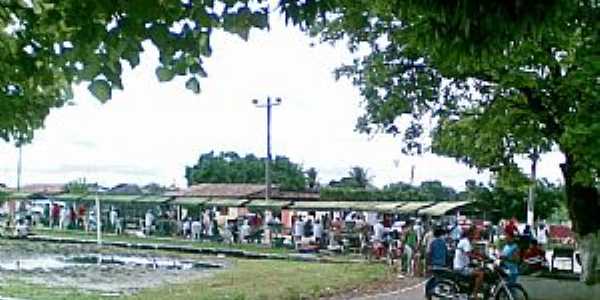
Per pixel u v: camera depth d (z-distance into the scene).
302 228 52.16
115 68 7.06
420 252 33.56
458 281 23.86
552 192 54.03
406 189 86.12
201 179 112.62
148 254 49.53
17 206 77.94
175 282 30.91
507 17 6.95
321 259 44.28
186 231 62.75
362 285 29.23
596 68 17.72
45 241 59.97
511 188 26.92
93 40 6.88
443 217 48.44
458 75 21.88
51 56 7.92
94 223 69.88
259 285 27.66
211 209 64.75
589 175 20.53
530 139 22.48
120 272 36.94
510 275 23.34
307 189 85.56
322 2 7.08
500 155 24.27
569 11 8.03
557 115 21.14
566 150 20.61
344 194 75.56
